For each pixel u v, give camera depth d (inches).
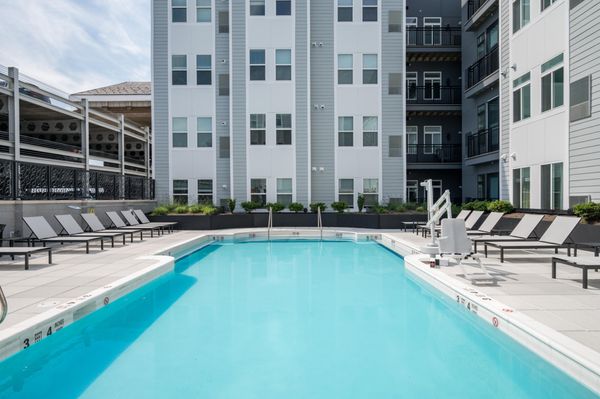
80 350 173.9
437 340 184.2
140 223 591.5
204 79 775.7
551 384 142.5
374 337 188.5
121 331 197.9
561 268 295.9
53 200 462.6
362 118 770.2
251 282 308.8
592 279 254.1
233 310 232.8
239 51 759.1
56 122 852.6
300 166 758.5
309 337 188.5
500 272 278.7
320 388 138.7
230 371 152.6
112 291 230.2
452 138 907.4
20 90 633.0
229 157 774.5
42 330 168.4
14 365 152.2
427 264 312.5
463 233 249.9
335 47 768.9
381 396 132.8
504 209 529.7
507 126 580.7
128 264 310.7
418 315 222.5
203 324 207.8
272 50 756.6
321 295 267.1
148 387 139.9
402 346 177.0
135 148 1082.7
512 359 163.6
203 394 134.7
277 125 758.5
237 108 759.1
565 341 144.6
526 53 527.5
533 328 158.9
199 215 655.8
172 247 414.3
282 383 142.5
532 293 217.6
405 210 708.7
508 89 577.0
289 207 721.0
